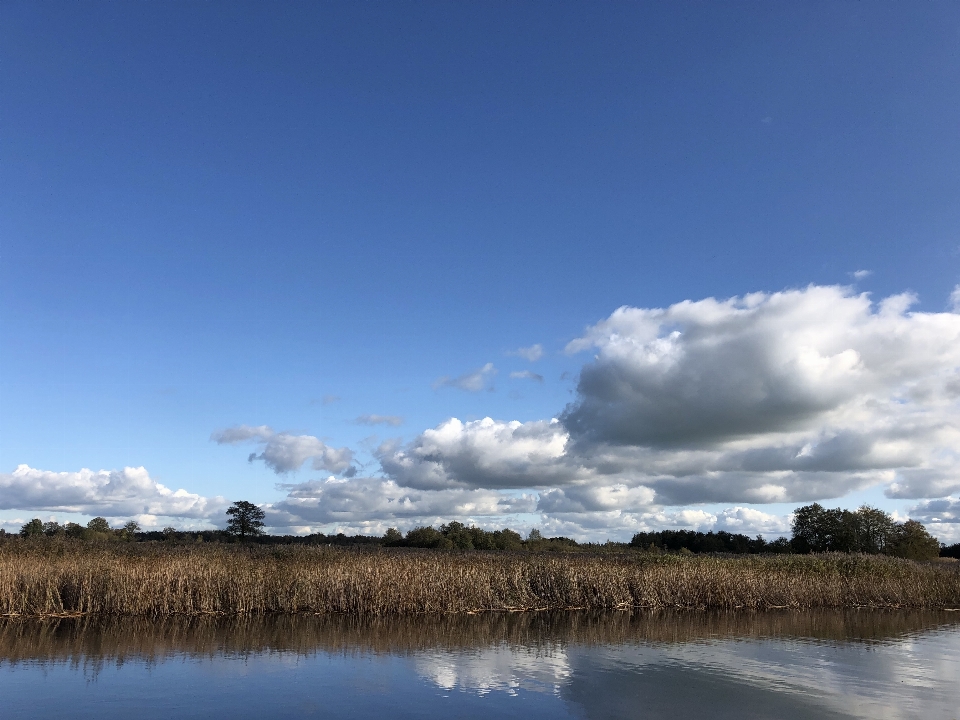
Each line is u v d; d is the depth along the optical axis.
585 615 31.75
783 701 14.84
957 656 21.11
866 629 27.95
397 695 14.83
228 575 29.56
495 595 33.38
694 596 36.09
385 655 19.66
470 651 20.61
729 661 19.38
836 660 19.94
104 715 13.07
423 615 30.61
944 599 40.50
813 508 76.56
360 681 16.12
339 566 31.64
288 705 13.92
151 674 16.56
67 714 13.09
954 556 90.62
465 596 32.44
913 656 21.02
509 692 15.26
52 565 28.14
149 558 29.67
